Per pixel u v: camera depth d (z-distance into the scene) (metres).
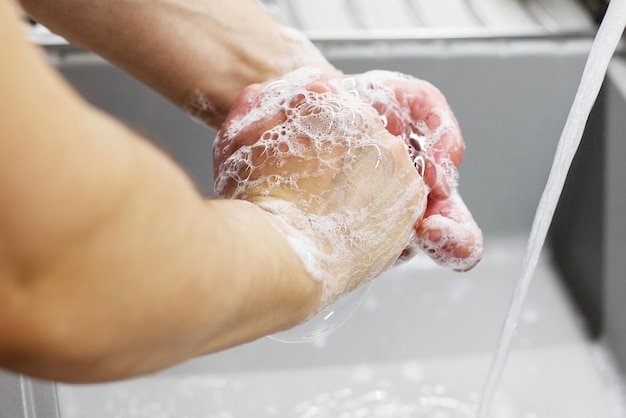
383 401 1.12
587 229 1.18
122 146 0.47
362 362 1.16
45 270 0.45
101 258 0.46
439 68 1.14
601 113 1.13
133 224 0.47
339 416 1.10
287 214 0.64
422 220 0.77
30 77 0.44
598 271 1.17
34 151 0.44
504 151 1.20
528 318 1.21
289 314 0.62
